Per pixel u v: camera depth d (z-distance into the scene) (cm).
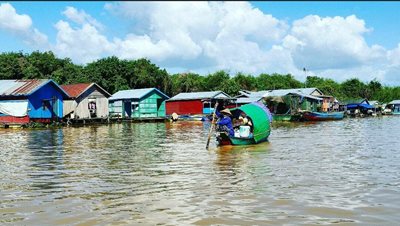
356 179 1163
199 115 5347
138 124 4544
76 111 4325
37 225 780
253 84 7775
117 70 6138
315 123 4541
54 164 1503
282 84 7862
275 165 1424
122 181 1173
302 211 849
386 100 9031
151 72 6512
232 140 2002
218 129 2047
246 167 1388
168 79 6769
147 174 1279
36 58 5753
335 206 884
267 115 2216
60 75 5653
